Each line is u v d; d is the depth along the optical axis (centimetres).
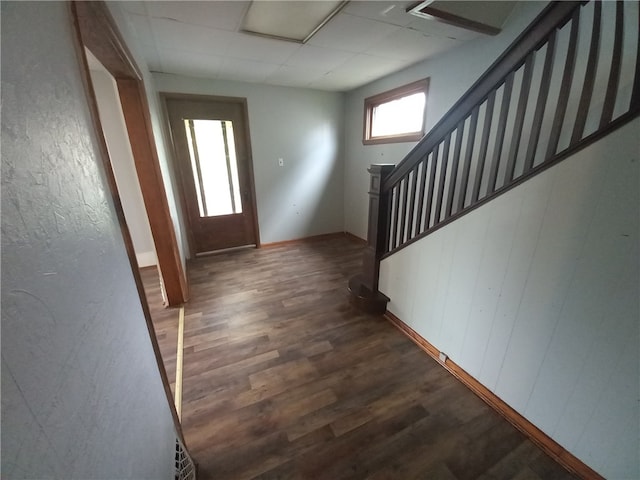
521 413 134
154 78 289
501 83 123
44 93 48
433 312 180
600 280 99
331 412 144
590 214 98
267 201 388
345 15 175
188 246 356
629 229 90
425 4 162
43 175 44
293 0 157
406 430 134
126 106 192
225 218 374
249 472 117
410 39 212
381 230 221
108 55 144
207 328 214
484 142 134
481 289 145
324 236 446
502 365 140
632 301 93
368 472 117
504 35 196
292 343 197
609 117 92
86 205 60
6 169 35
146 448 77
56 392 41
